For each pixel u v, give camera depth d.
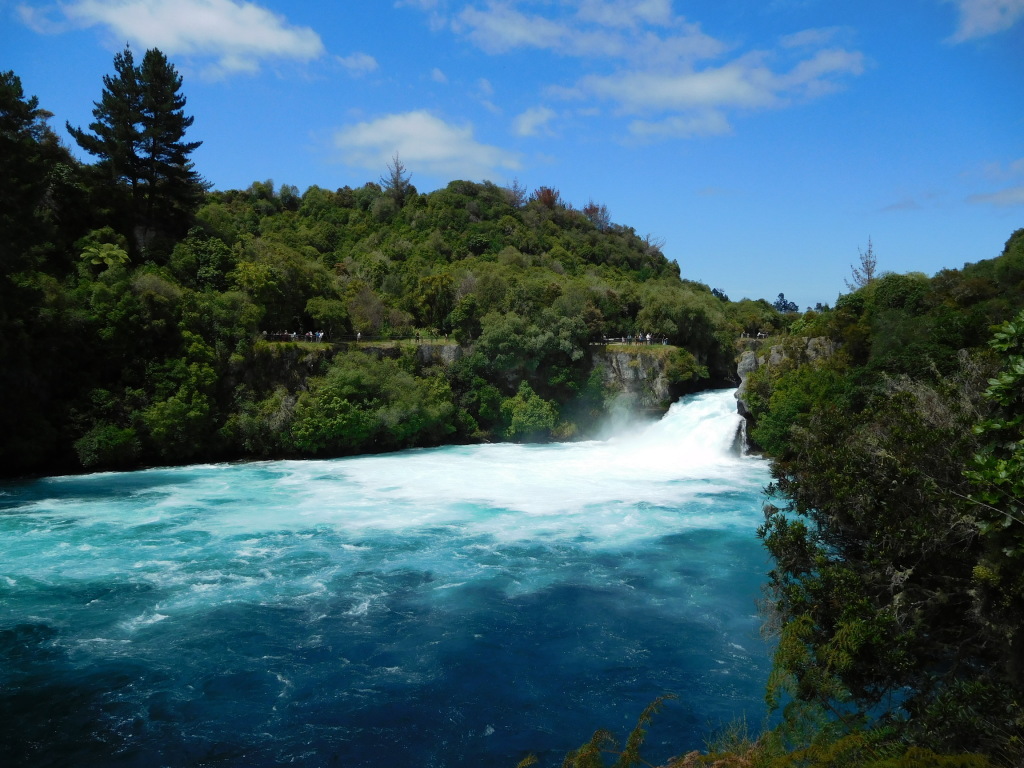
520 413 75.50
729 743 17.61
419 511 45.62
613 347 82.19
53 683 23.94
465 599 31.22
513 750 20.86
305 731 21.64
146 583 32.56
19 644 26.58
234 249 79.00
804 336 68.94
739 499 49.06
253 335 67.62
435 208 138.88
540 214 153.88
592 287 97.56
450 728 21.89
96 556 36.09
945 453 18.89
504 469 60.34
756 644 27.12
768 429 59.56
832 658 15.97
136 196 78.25
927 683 16.45
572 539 39.62
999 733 13.64
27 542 38.22
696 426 69.75
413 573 34.25
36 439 55.25
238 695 23.47
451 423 74.44
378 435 69.44
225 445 63.28
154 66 77.31
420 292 90.44
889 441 20.78
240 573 33.97
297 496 49.72
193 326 64.44
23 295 56.56
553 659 26.06
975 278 61.62
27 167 54.53
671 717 22.33
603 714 22.66
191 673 24.77
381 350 74.75
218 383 64.81
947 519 17.52
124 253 65.94
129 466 59.47
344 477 56.56
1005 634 14.68
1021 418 14.13
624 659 26.06
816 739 15.31
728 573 34.41
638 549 37.94
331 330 80.56
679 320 89.69
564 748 20.92
